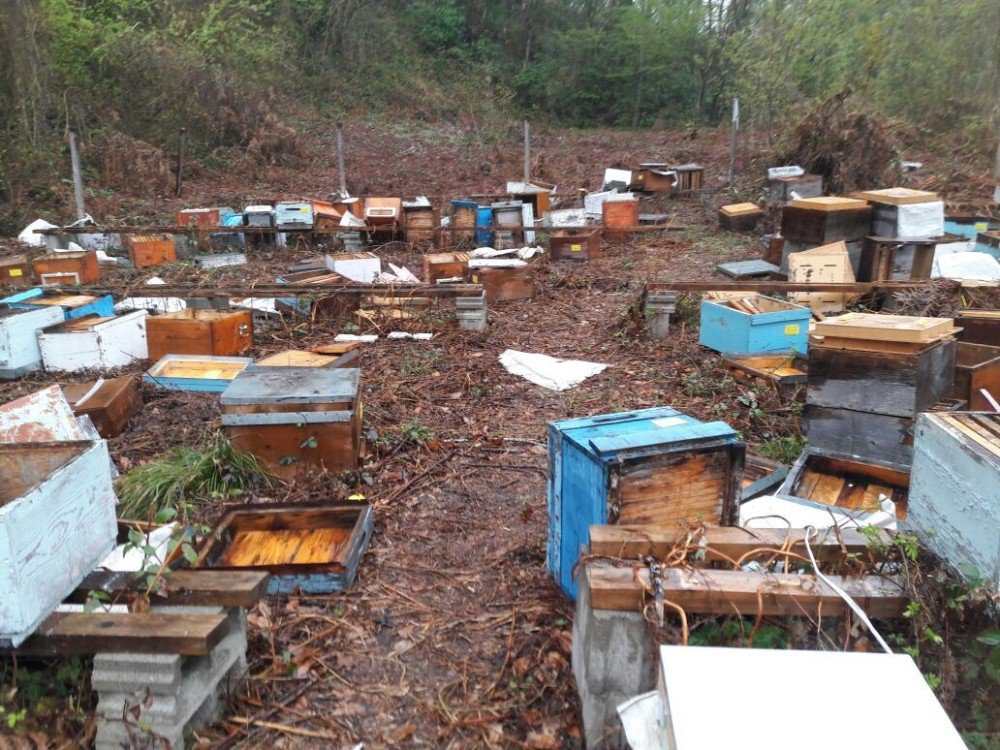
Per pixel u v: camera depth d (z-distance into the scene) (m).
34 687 2.89
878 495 4.71
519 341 8.75
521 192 16.89
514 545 4.47
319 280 9.90
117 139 19.55
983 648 2.71
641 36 38.38
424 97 32.69
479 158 26.27
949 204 15.95
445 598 3.99
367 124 29.17
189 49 22.98
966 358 6.10
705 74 38.97
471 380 7.38
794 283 8.52
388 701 3.29
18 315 7.23
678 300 9.41
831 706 2.03
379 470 5.39
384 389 7.06
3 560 2.49
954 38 23.48
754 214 15.37
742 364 7.11
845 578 2.88
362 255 11.02
